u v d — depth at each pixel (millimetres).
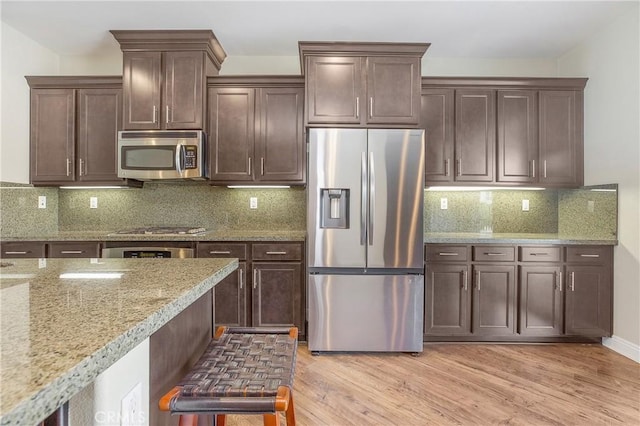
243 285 2781
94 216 3361
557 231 3357
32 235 2914
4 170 2785
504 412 1823
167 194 3375
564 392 2027
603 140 2814
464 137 3051
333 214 2660
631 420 1756
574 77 3139
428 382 2152
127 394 688
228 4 2545
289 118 2990
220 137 2988
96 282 932
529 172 3041
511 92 3049
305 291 2793
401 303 2619
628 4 2496
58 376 421
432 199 3393
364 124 2738
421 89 3016
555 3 2504
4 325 589
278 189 3357
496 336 2805
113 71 3375
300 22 2785
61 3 2514
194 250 2781
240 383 863
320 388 2074
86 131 3016
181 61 2912
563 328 2750
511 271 2766
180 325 1076
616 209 2686
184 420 857
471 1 2494
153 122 2916
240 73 3412
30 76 2963
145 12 2639
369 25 2832
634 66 2529
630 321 2561
